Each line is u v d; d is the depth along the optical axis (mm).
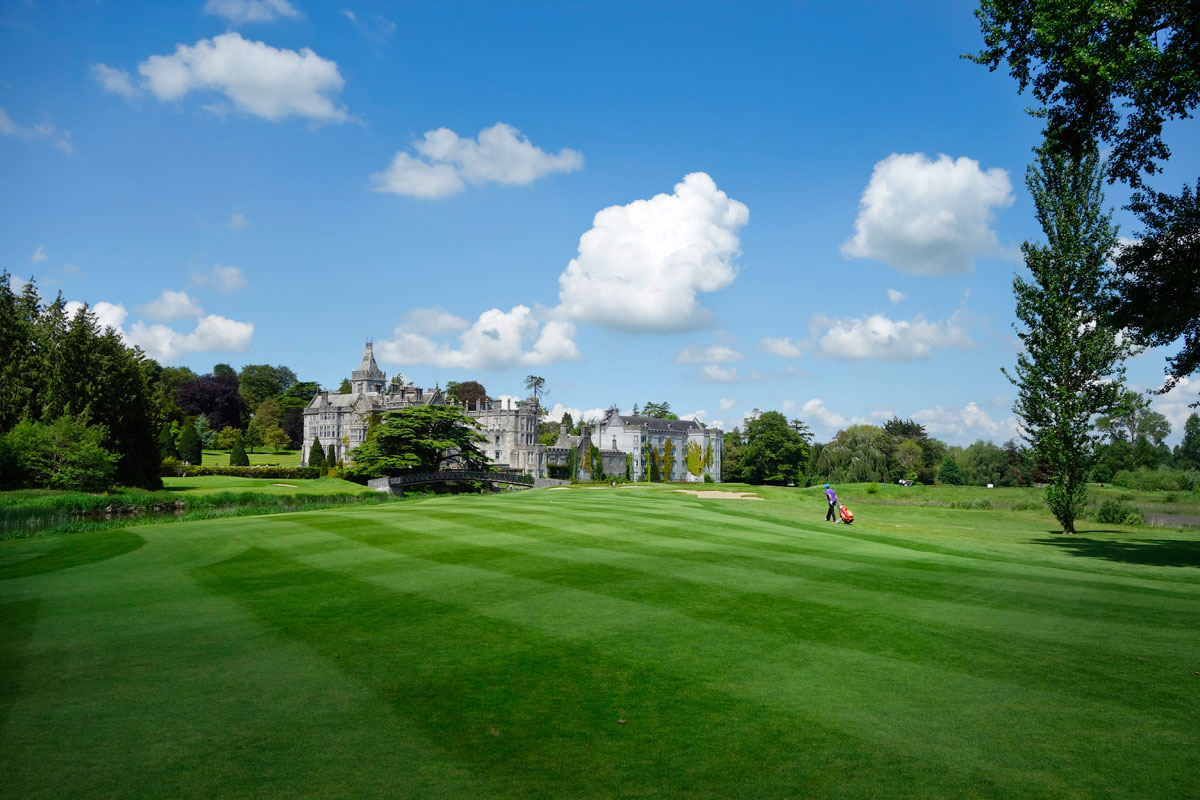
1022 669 11898
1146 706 10258
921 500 79062
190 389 174000
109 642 12797
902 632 14117
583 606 15695
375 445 91938
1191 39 21188
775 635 13711
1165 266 26406
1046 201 39500
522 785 7672
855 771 8133
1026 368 40656
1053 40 21797
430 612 15016
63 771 7859
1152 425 129875
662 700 10289
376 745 8633
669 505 40750
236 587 17375
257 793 7410
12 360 69188
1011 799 7512
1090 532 40562
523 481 101562
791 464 152250
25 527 43219
